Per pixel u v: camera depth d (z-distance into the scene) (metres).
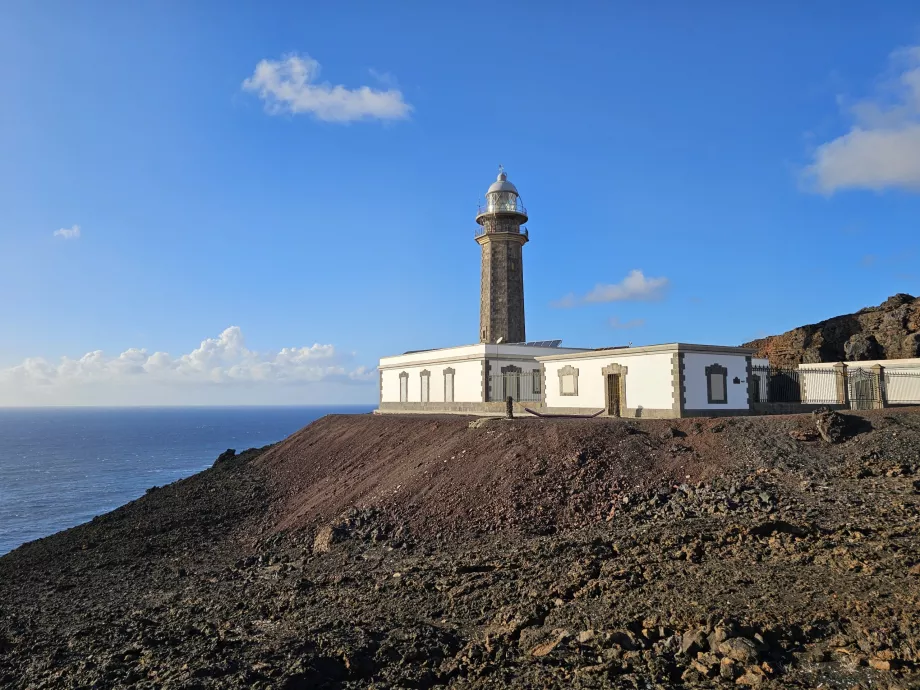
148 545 29.00
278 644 13.65
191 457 138.12
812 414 25.52
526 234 54.09
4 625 20.16
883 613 10.84
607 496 22.03
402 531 23.28
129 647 15.30
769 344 54.75
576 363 36.66
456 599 15.65
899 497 17.86
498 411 42.09
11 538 58.84
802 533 15.62
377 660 12.40
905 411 25.42
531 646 12.08
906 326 47.31
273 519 30.55
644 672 10.45
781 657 10.27
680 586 13.39
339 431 43.16
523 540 20.27
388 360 56.44
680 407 30.31
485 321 54.16
